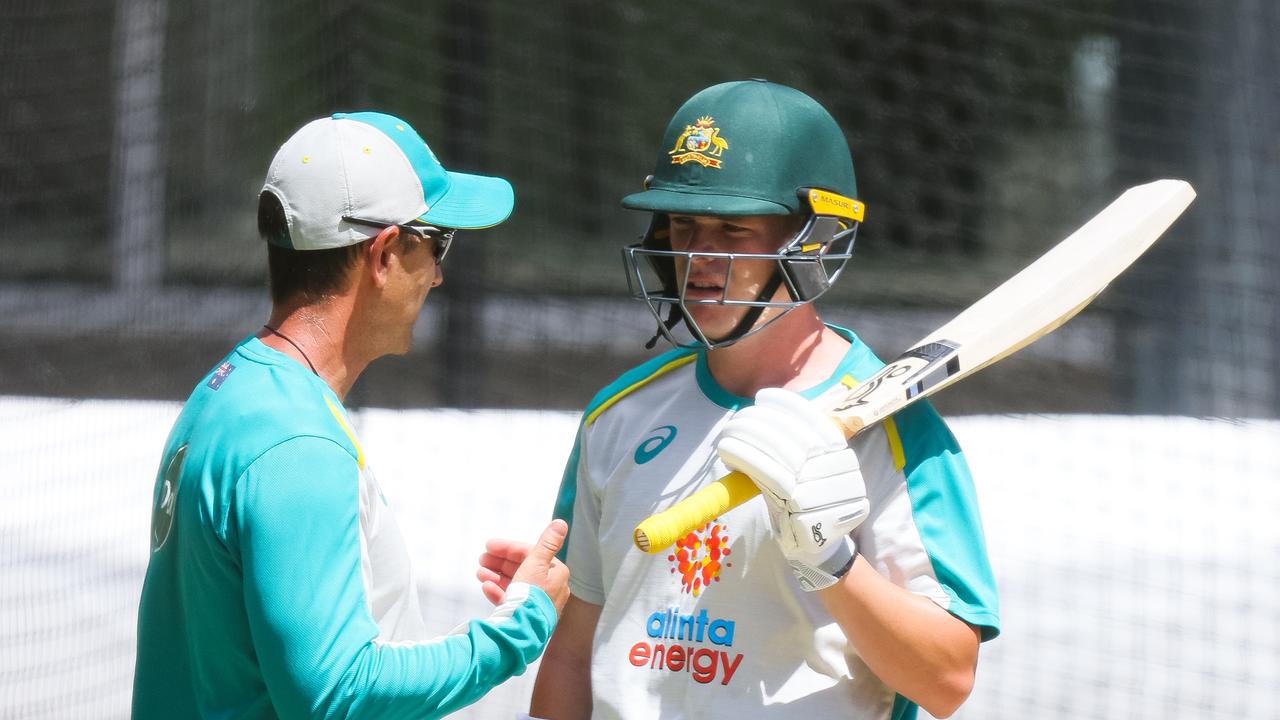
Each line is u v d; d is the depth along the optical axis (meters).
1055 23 39.16
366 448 25.80
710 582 7.00
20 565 19.45
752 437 6.19
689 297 7.18
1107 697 15.55
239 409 6.39
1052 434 26.86
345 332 6.95
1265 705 15.34
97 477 23.58
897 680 6.55
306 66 34.72
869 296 37.97
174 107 35.19
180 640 6.70
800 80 41.28
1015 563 20.05
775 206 6.89
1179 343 28.50
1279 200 27.64
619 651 7.23
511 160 41.81
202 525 6.27
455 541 20.84
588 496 7.82
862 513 6.28
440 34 36.00
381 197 6.76
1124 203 7.84
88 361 30.86
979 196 40.62
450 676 6.39
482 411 28.88
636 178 42.47
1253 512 22.06
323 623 6.04
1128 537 21.06
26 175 35.91
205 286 34.03
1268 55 27.25
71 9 35.19
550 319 36.72
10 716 14.60
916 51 40.19
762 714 6.85
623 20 42.12
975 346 6.96
